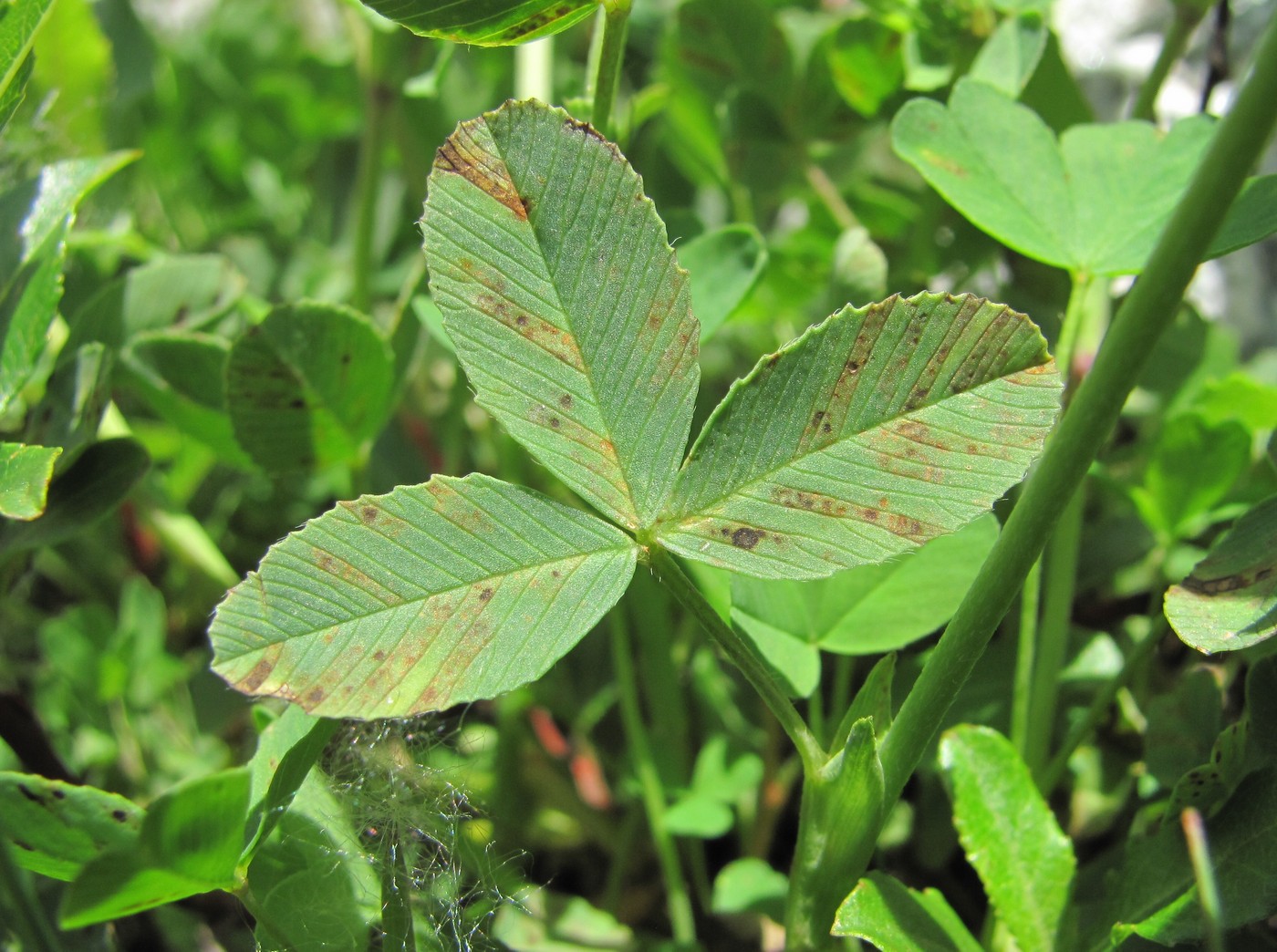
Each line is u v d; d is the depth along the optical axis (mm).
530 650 86
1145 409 156
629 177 91
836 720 132
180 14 270
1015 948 114
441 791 108
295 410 125
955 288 157
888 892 96
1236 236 102
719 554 89
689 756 147
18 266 117
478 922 108
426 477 170
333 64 226
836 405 89
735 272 125
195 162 226
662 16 200
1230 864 97
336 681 84
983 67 139
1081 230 119
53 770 127
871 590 113
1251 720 101
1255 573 93
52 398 115
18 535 112
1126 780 129
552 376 91
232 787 85
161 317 142
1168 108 198
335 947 100
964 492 87
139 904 87
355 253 168
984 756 104
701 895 139
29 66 108
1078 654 133
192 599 166
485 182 91
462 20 99
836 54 158
